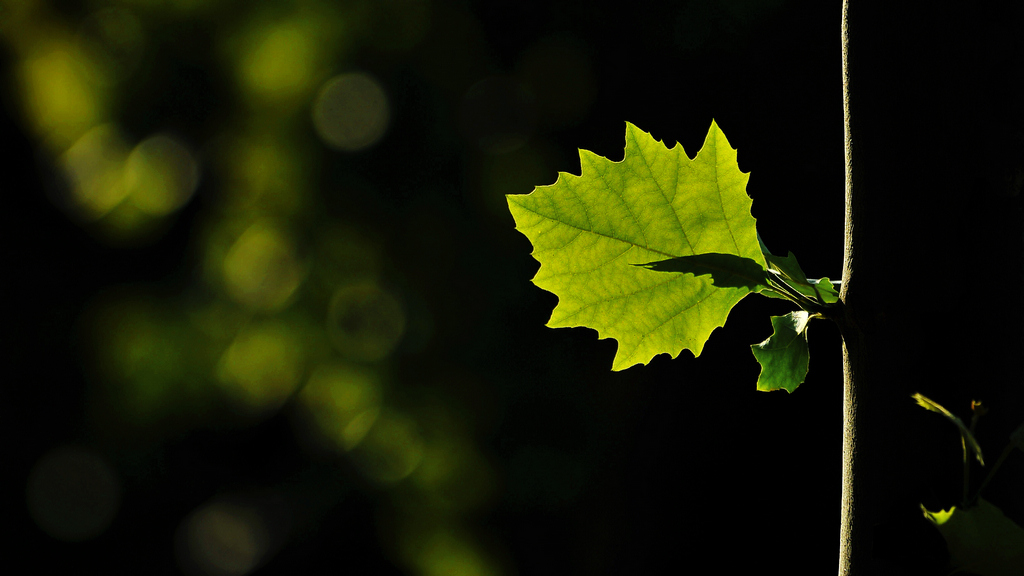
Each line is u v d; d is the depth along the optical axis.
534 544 5.45
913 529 1.62
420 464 5.63
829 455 4.61
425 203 5.64
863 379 1.64
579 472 5.34
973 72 1.63
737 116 5.06
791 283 1.66
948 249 1.62
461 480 5.57
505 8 5.61
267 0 5.58
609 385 5.38
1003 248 1.62
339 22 5.60
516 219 1.66
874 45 1.63
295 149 5.71
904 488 1.63
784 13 4.99
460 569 5.53
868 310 1.63
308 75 5.69
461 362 5.62
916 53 1.63
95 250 7.04
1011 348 1.62
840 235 4.72
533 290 5.64
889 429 1.63
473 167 5.62
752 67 5.07
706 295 1.66
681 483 4.97
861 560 1.63
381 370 5.63
